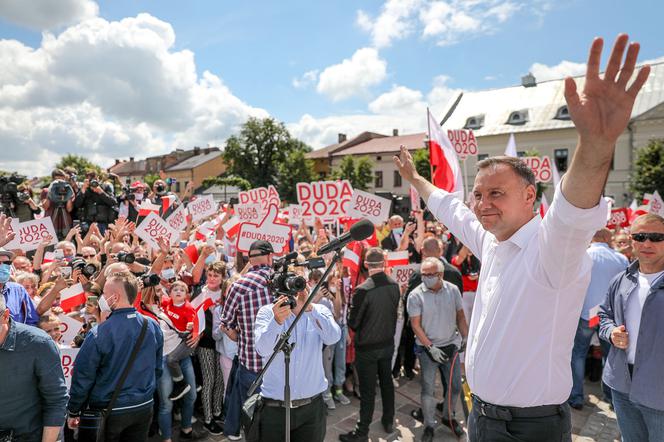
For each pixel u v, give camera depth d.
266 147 58.34
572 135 35.00
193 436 4.04
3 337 2.15
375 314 3.96
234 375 3.87
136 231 5.70
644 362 2.57
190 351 3.88
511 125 38.12
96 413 2.75
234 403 3.64
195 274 4.84
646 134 31.56
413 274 5.23
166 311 3.97
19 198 8.33
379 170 50.91
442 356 3.95
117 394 2.77
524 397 1.55
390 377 4.18
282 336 2.36
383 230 8.37
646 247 2.75
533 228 1.55
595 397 4.97
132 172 79.88
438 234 8.79
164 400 3.77
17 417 2.21
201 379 4.50
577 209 1.19
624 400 2.75
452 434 4.16
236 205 7.37
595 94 1.10
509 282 1.56
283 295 2.36
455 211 2.12
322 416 2.92
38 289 4.07
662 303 2.54
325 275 2.26
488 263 1.72
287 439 2.36
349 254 5.24
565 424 1.58
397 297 4.11
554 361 1.53
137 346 2.87
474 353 1.68
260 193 8.24
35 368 2.24
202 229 7.05
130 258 4.23
